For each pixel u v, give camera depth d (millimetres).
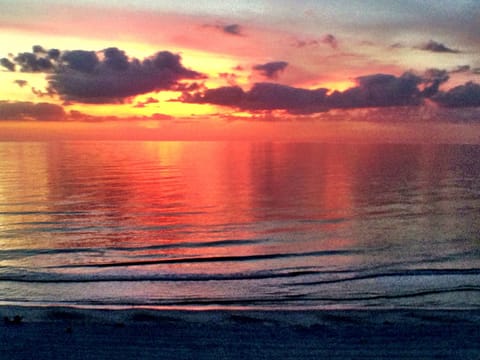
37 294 12586
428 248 19031
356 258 17266
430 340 8812
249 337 9078
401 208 29953
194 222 26047
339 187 41656
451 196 34844
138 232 23047
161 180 48781
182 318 10312
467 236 21484
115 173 56219
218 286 13438
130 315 10461
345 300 12094
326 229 23625
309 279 14164
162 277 14422
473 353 8188
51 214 28312
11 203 32219
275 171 59844
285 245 19859
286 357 8102
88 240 21000
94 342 8750
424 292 12727
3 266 15969
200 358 8062
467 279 13969
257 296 12500
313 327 9680
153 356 8141
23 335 9070
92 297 12352
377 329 9516
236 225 24953
